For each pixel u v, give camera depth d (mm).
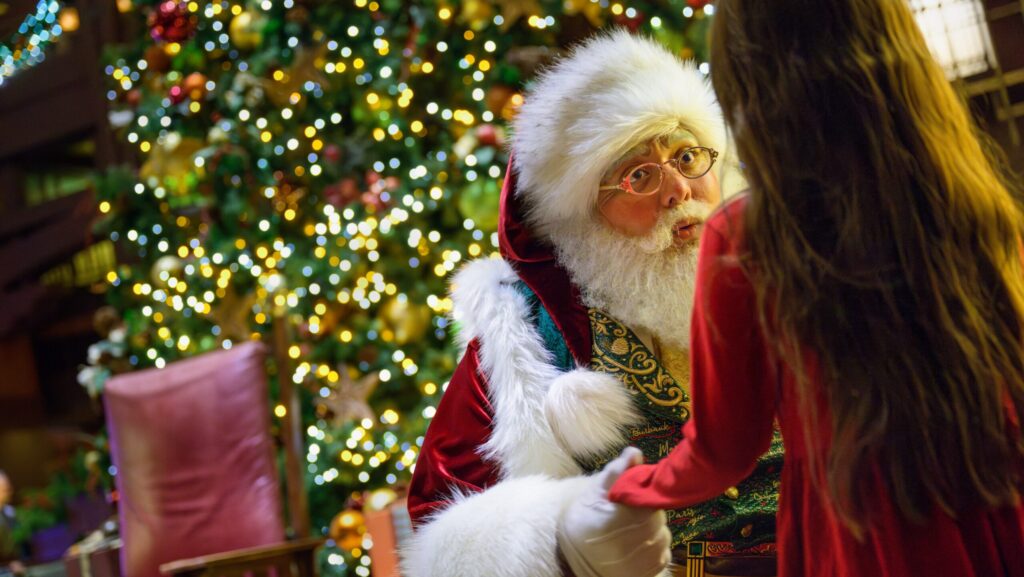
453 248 3955
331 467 3881
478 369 1643
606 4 3758
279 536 3279
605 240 1607
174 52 4449
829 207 969
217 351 3461
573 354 1604
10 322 7383
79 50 6574
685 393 1565
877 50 989
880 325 950
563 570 1333
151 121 4402
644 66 1604
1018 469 967
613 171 1581
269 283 3975
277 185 4230
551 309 1631
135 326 4352
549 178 1607
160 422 3369
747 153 1019
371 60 4074
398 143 4074
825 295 963
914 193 970
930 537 958
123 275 4465
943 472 943
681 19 3646
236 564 3043
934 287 955
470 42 3938
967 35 2355
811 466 1018
